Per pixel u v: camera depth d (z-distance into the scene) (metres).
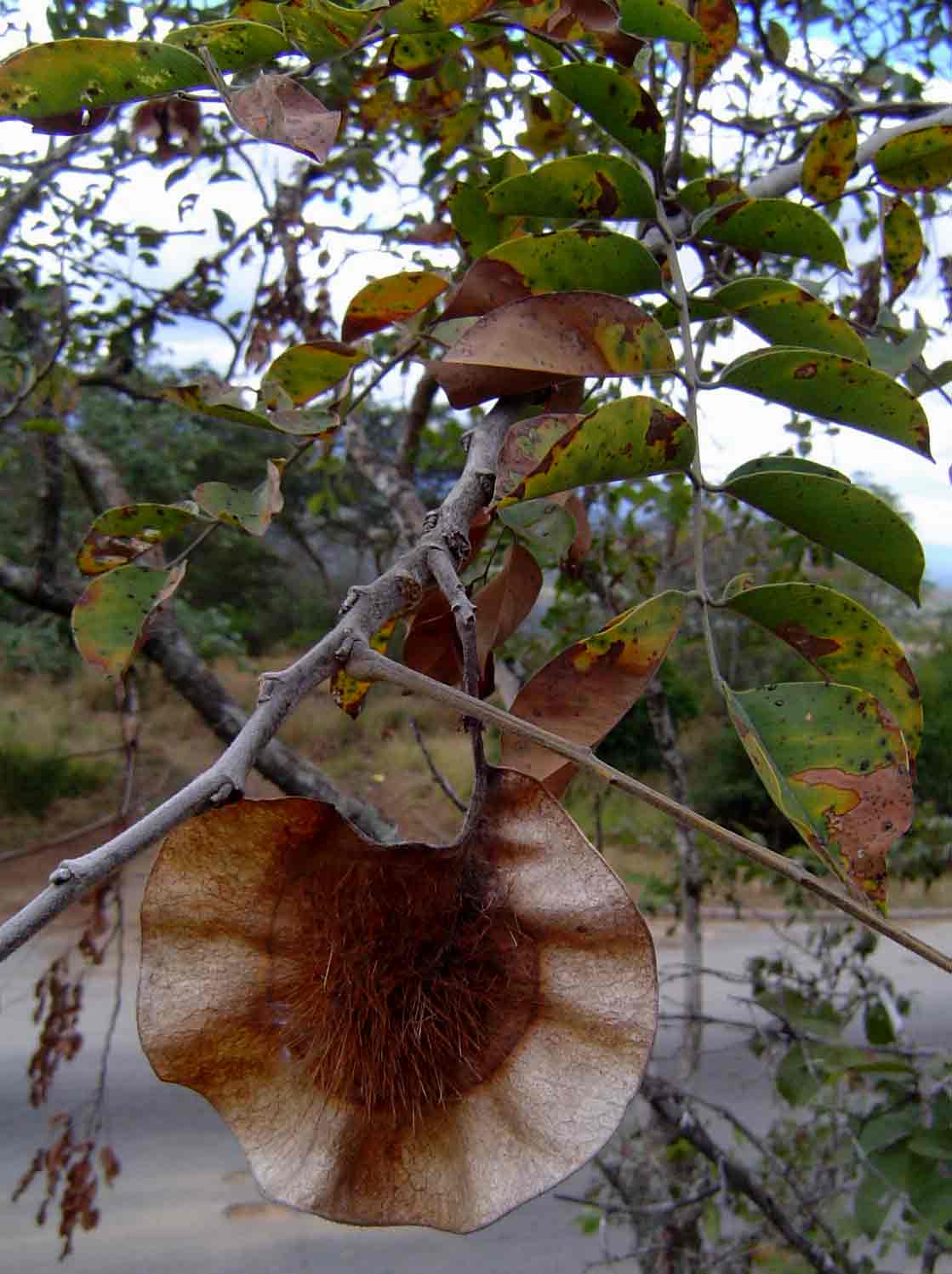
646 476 0.27
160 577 0.33
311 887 0.24
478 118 0.70
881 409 0.29
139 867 2.21
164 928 0.24
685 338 0.30
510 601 0.35
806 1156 1.02
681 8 0.30
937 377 0.44
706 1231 0.93
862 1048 0.67
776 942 2.02
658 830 1.31
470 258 0.40
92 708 3.57
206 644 2.21
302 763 0.70
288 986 0.24
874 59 0.71
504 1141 0.23
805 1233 0.92
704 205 0.35
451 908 0.24
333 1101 0.24
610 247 0.30
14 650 2.56
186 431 2.17
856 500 0.28
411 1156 0.23
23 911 0.18
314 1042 0.24
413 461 0.91
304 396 0.36
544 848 0.24
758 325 0.32
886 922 0.21
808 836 0.25
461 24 0.30
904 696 0.28
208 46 0.28
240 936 0.24
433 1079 0.24
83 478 0.90
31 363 0.92
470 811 0.24
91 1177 0.95
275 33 0.28
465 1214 0.23
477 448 0.31
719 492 0.28
